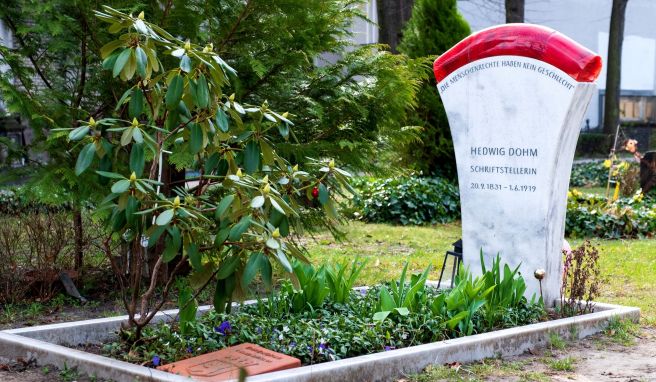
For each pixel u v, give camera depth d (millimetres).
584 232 14883
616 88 37156
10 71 8203
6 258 8367
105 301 8406
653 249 12961
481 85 7875
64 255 8711
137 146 5312
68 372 5543
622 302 8695
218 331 6137
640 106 44406
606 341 6836
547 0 39719
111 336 6586
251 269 5008
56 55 8727
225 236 5145
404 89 9453
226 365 5312
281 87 8984
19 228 8688
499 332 6355
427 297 6883
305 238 13953
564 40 7449
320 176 6352
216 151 5781
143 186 5207
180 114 5523
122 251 8508
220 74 5336
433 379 5543
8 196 9406
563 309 7430
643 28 43906
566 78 7375
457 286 6766
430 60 9844
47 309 8055
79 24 8305
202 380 4996
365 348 5891
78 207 8141
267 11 8523
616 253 12484
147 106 6996
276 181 5824
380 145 9945
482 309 6805
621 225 14836
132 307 5902
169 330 6098
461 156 8062
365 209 16484
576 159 35656
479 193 7969
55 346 5828
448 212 16906
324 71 9156
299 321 6324
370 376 5434
